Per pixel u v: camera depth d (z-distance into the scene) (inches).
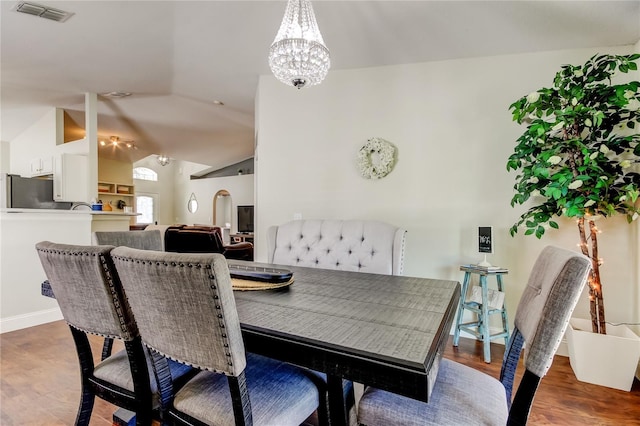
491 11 88.9
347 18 95.0
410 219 119.9
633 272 97.0
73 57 128.3
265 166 140.1
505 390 48.6
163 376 43.3
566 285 36.3
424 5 88.5
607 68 93.4
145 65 135.9
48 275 49.8
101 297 44.5
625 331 89.4
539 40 100.3
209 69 138.9
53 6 95.4
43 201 181.2
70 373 85.1
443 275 115.9
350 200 127.7
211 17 101.1
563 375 87.0
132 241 87.0
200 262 32.4
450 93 116.0
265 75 142.2
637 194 76.3
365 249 86.7
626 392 78.8
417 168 119.3
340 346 34.3
